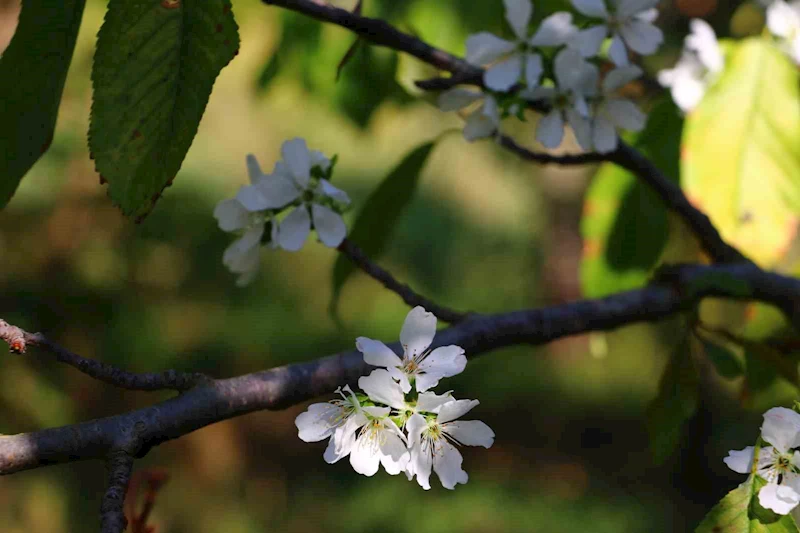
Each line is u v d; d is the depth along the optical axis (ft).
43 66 2.09
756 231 2.85
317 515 9.95
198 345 8.74
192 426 2.21
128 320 7.27
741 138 2.86
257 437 10.18
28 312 6.54
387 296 10.77
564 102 2.56
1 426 5.37
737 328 4.76
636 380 11.94
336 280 2.85
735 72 2.87
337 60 3.62
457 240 11.30
